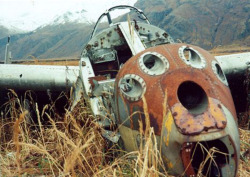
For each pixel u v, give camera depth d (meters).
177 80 2.85
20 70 5.13
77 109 4.24
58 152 3.77
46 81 5.12
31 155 3.79
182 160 2.56
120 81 3.19
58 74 5.26
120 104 3.19
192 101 2.88
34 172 3.40
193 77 2.88
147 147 2.34
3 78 4.99
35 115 5.36
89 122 4.04
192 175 2.56
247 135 4.41
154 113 2.79
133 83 3.10
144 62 3.26
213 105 2.69
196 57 3.18
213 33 159.88
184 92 2.96
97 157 3.34
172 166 2.64
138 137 3.01
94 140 3.48
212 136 2.50
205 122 2.54
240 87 5.22
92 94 4.02
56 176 3.28
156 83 2.91
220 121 2.57
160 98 2.81
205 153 2.77
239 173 3.17
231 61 5.16
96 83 4.02
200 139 2.48
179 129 2.54
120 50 5.37
